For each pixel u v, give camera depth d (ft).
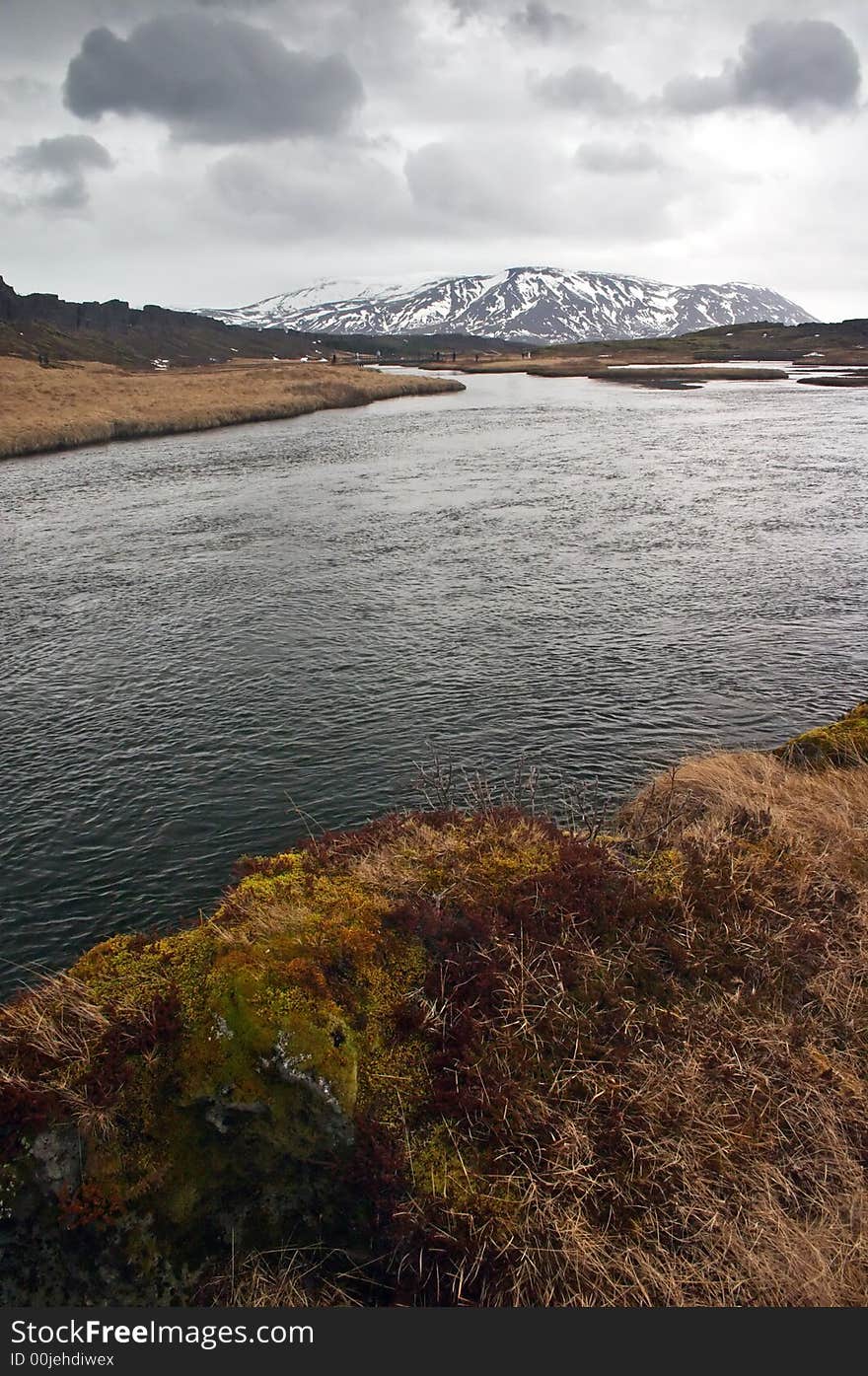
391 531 128.47
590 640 81.41
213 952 25.44
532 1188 21.42
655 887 31.40
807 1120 23.73
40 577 106.32
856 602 90.58
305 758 59.31
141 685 73.20
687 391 385.09
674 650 78.48
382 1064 23.47
